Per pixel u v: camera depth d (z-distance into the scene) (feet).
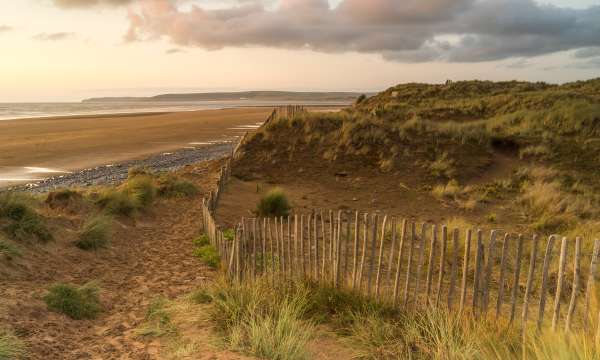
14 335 16.57
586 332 14.79
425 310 19.31
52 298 20.62
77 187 61.72
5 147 124.57
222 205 49.88
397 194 56.44
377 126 74.02
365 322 19.51
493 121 86.38
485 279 18.06
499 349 15.60
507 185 57.52
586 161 63.62
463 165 63.57
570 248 34.19
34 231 29.12
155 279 27.27
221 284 23.71
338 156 68.03
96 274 27.43
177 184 57.41
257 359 16.14
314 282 23.07
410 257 19.99
